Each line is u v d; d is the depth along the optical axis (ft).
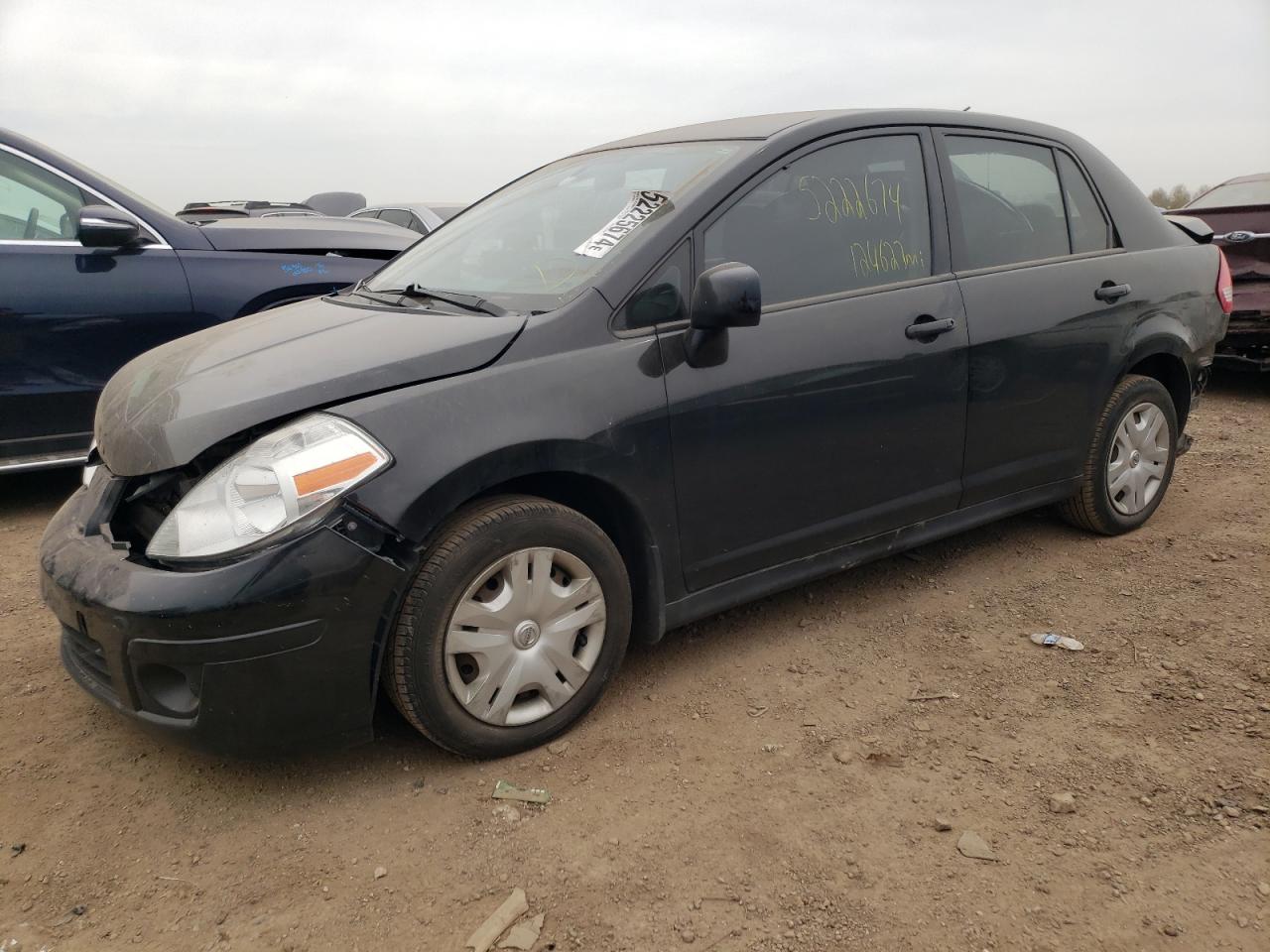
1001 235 11.87
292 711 7.52
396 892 7.08
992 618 11.34
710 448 9.29
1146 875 7.02
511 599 8.27
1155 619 11.12
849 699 9.61
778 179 10.08
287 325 9.87
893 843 7.45
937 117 11.59
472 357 8.21
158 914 6.91
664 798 8.08
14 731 9.23
